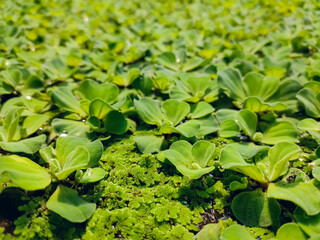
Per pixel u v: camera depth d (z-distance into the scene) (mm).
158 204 225
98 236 200
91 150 239
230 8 707
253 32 564
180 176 250
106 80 368
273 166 225
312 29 547
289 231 192
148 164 260
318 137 254
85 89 321
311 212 186
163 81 350
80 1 751
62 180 233
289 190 209
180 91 336
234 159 226
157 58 422
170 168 258
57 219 205
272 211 211
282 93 337
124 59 436
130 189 240
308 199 197
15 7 643
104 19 616
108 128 290
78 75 383
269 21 619
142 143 270
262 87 341
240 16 634
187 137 276
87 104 290
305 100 304
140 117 295
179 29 582
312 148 280
